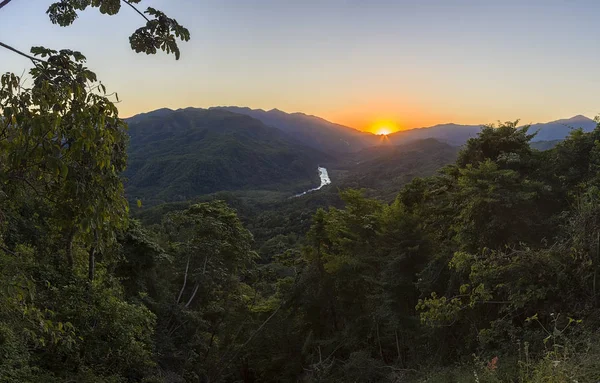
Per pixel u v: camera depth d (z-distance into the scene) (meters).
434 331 11.36
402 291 14.64
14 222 10.23
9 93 2.56
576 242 7.57
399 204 16.70
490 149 15.16
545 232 11.26
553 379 4.70
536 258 8.16
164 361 17.20
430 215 16.61
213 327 24.44
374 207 18.81
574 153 12.89
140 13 3.19
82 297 10.49
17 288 3.16
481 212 11.78
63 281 10.80
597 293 7.24
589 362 4.83
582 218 7.70
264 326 21.75
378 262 16.81
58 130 2.73
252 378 24.75
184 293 24.58
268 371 21.70
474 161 15.43
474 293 9.30
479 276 9.06
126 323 11.41
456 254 9.65
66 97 2.78
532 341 7.43
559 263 7.88
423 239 14.92
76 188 2.77
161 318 18.91
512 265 8.32
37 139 2.56
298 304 20.55
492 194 11.38
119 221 3.26
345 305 18.77
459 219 13.73
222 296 25.05
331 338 18.05
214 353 23.55
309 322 20.06
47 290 10.00
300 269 21.75
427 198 17.50
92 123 2.81
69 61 2.82
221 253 25.16
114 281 13.77
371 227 17.02
